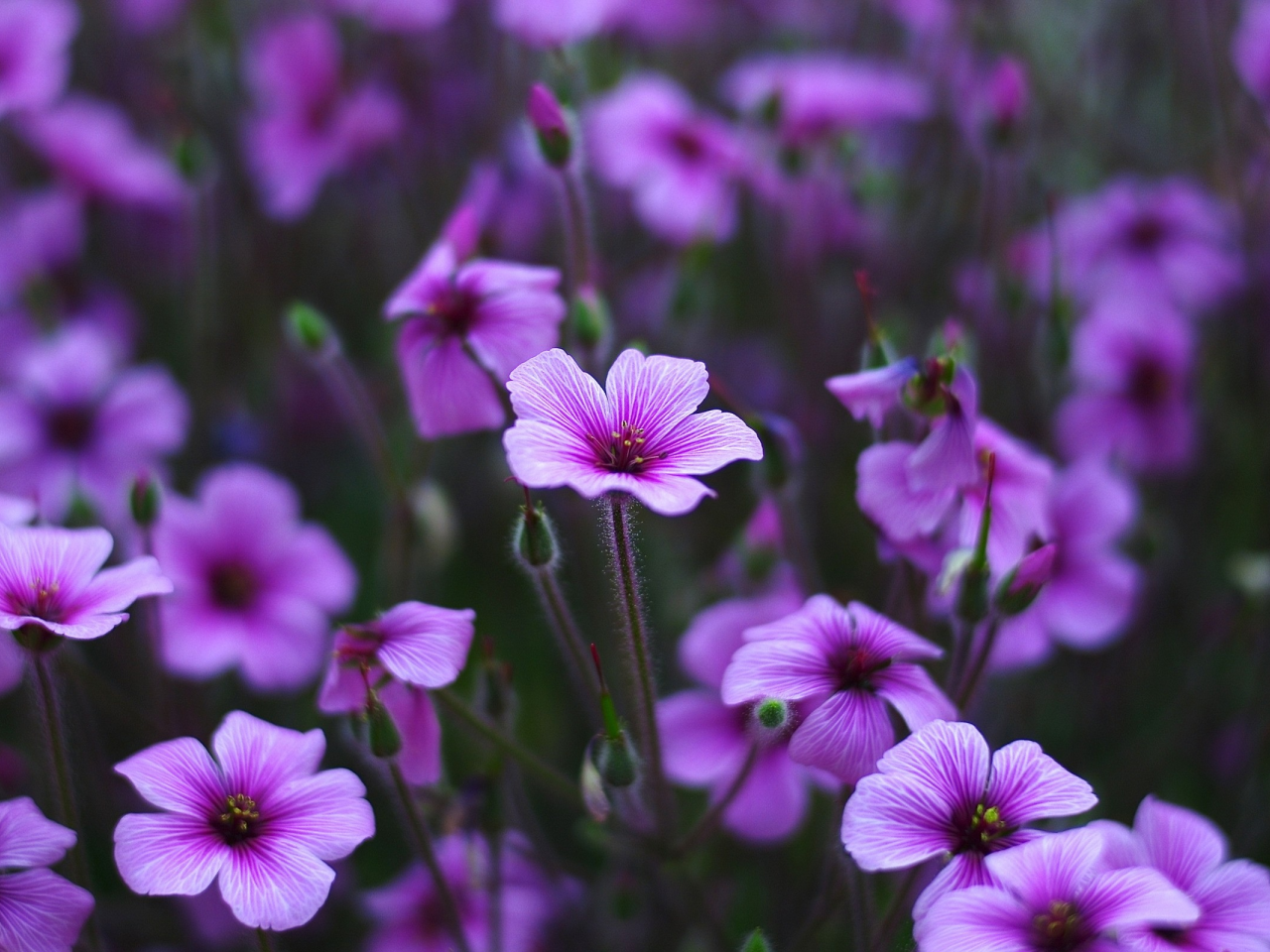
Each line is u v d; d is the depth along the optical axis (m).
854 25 0.82
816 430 0.66
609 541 0.47
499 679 0.50
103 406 0.61
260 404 0.73
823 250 0.73
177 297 0.77
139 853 0.44
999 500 0.50
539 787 0.60
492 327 0.51
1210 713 0.63
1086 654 0.61
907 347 0.67
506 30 0.70
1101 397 0.64
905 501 0.48
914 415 0.49
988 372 0.66
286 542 0.57
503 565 0.65
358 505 0.70
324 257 0.79
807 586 0.53
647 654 0.47
